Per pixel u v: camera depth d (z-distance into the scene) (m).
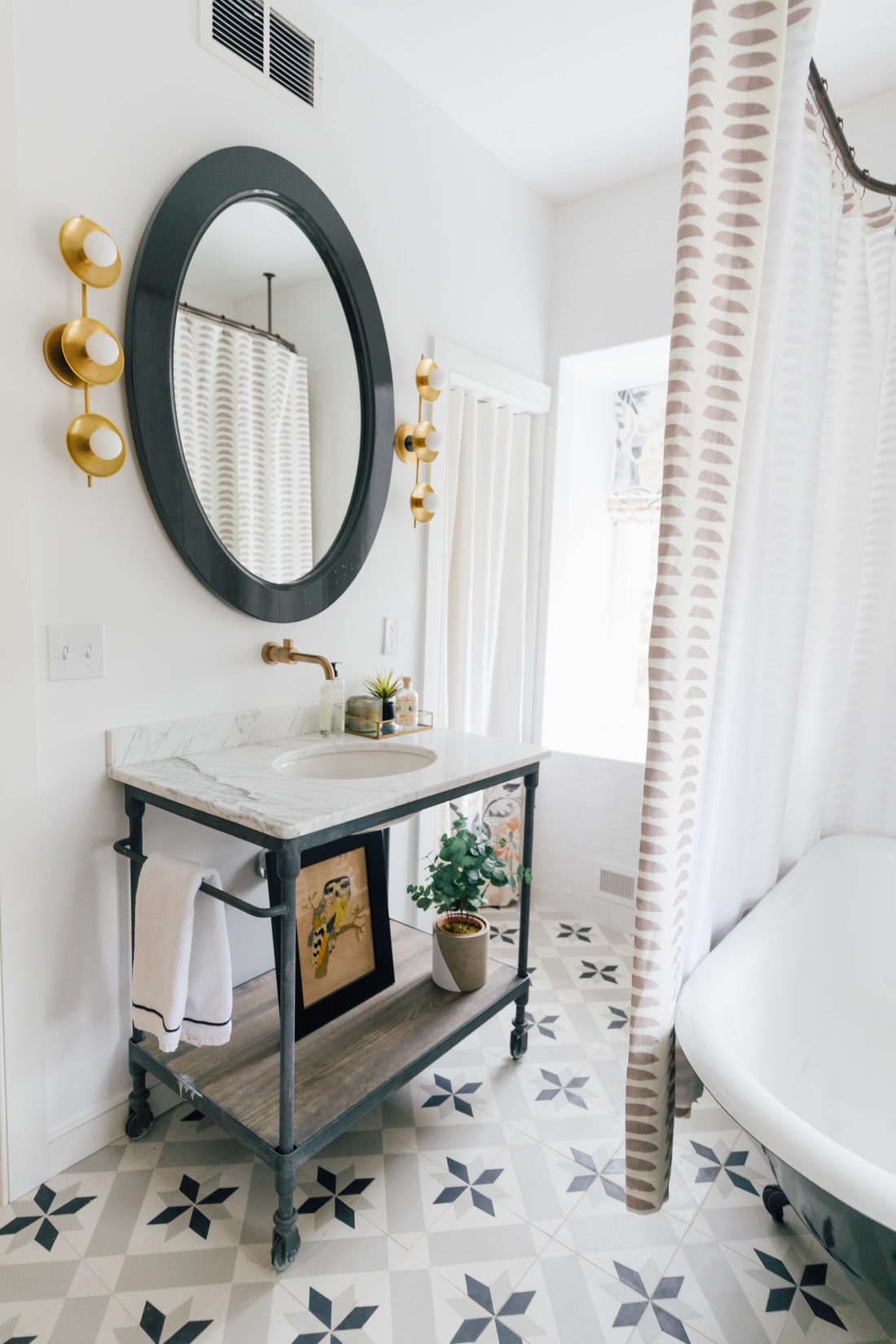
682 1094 1.31
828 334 1.53
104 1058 1.60
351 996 1.78
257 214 1.73
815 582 1.83
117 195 1.46
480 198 2.44
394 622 2.26
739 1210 1.50
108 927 1.58
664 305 2.57
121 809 1.58
